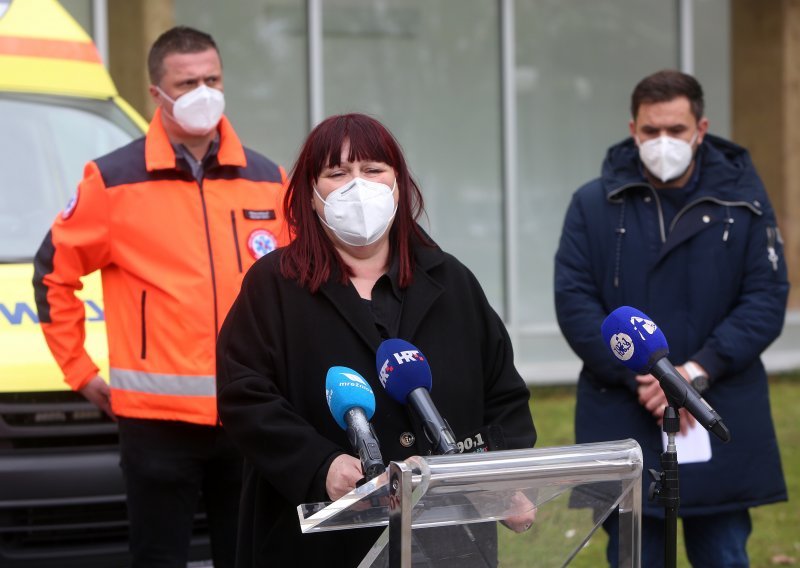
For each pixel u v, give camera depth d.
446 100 15.23
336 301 4.30
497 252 15.52
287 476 4.08
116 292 6.16
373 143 4.35
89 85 8.91
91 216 6.07
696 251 6.19
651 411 6.08
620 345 4.46
